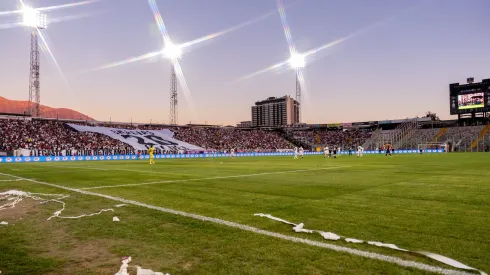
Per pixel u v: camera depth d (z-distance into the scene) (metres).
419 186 13.29
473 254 5.01
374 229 6.49
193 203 9.66
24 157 45.56
